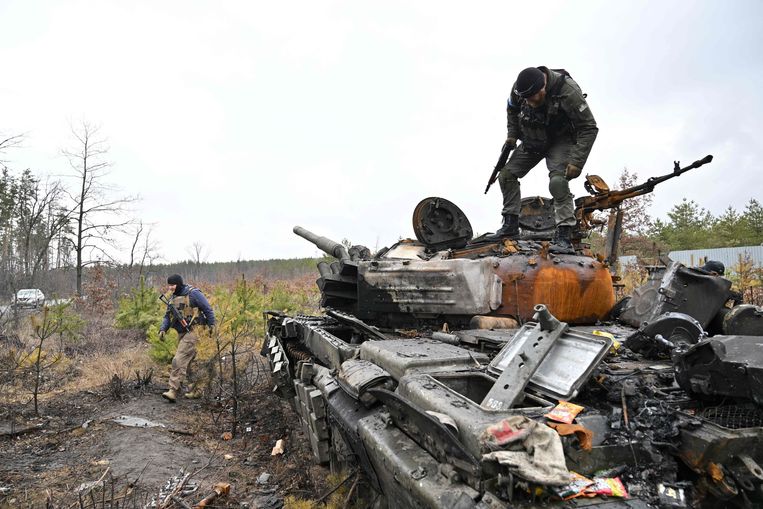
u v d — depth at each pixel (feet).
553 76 18.42
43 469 18.17
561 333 11.45
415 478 9.14
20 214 84.53
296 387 20.70
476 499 8.01
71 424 23.15
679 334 12.35
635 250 71.41
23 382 29.73
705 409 9.79
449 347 14.33
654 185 19.22
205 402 27.27
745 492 8.21
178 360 27.73
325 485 16.96
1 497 15.93
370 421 12.13
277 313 28.63
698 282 16.17
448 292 17.44
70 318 40.32
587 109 18.29
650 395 10.03
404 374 12.05
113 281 80.07
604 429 9.18
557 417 9.08
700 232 115.34
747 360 9.02
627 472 8.55
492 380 11.71
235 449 21.16
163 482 17.38
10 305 50.67
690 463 8.43
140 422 23.59
